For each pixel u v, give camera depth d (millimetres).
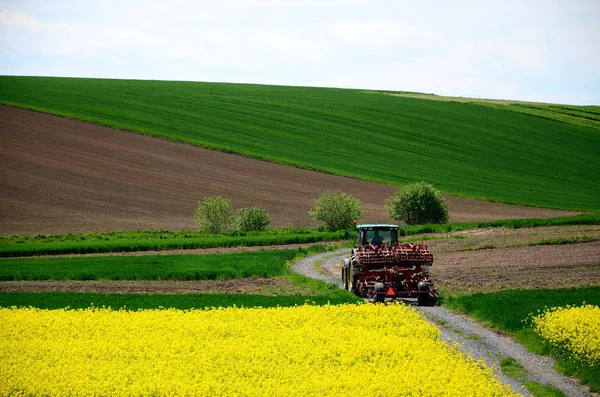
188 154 93000
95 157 86438
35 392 18875
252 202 75688
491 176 101750
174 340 23391
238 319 26375
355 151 106375
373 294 30375
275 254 47531
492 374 19891
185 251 51406
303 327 24953
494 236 54719
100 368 20703
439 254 46312
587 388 19281
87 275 39344
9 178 76062
